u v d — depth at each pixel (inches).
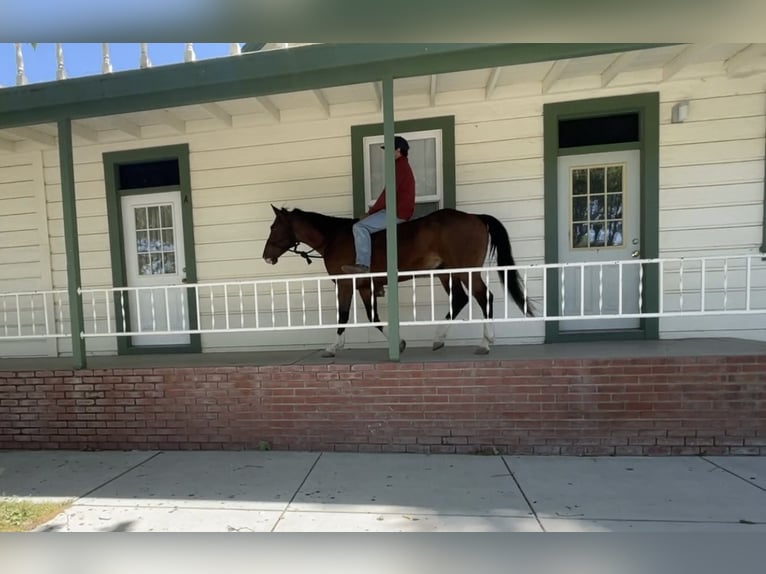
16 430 171.2
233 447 160.7
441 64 143.4
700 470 133.6
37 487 134.9
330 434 155.8
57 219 233.5
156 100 158.9
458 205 202.2
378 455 150.9
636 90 189.3
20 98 161.5
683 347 165.6
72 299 170.4
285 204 214.4
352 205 209.6
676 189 190.4
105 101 161.6
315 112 209.5
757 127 184.9
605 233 199.2
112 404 166.4
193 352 220.7
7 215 235.6
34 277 235.8
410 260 177.2
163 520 113.1
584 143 199.3
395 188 158.6
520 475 132.8
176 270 227.5
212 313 220.1
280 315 217.5
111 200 225.3
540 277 199.3
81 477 141.5
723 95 185.6
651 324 192.9
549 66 177.3
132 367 167.0
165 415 163.8
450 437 150.8
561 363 147.2
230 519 112.5
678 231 191.3
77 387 167.9
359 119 207.0
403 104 202.5
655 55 172.7
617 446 146.2
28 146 230.1
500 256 172.7
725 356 143.2
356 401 154.4
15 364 187.0
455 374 150.4
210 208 219.5
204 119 215.6
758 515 108.3
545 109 194.9
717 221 189.2
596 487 124.3
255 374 159.0
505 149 198.7
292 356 183.9
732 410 142.9
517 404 148.7
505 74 184.4
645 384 145.2
